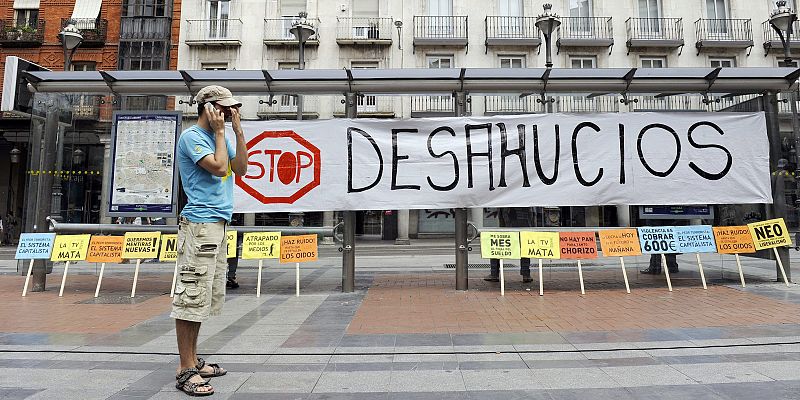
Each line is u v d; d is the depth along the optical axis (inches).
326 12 869.8
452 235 925.8
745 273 357.4
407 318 218.1
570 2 880.9
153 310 239.6
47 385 131.3
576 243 283.7
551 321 209.8
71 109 305.7
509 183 292.7
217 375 139.0
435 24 871.7
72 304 254.8
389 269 424.5
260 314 229.3
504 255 283.1
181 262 127.3
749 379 134.8
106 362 154.4
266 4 867.4
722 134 299.9
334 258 556.7
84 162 306.0
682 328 194.4
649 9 882.1
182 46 854.5
